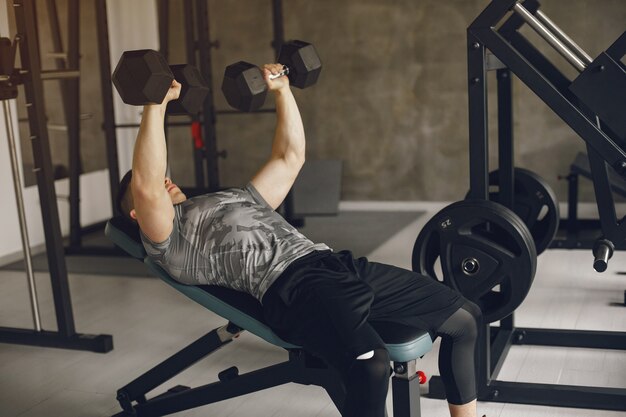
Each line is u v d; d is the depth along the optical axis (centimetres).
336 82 600
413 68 582
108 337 338
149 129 212
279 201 253
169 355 331
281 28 516
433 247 273
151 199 217
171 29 616
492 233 264
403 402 217
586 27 541
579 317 355
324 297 208
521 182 324
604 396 263
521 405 272
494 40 255
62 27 524
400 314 218
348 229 541
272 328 219
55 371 319
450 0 565
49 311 397
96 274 459
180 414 275
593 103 251
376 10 582
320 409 275
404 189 602
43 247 519
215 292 230
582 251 466
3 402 292
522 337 325
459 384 228
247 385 246
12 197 497
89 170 573
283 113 254
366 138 602
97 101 573
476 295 261
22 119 503
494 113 571
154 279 444
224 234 226
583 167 467
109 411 282
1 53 320
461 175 588
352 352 198
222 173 637
